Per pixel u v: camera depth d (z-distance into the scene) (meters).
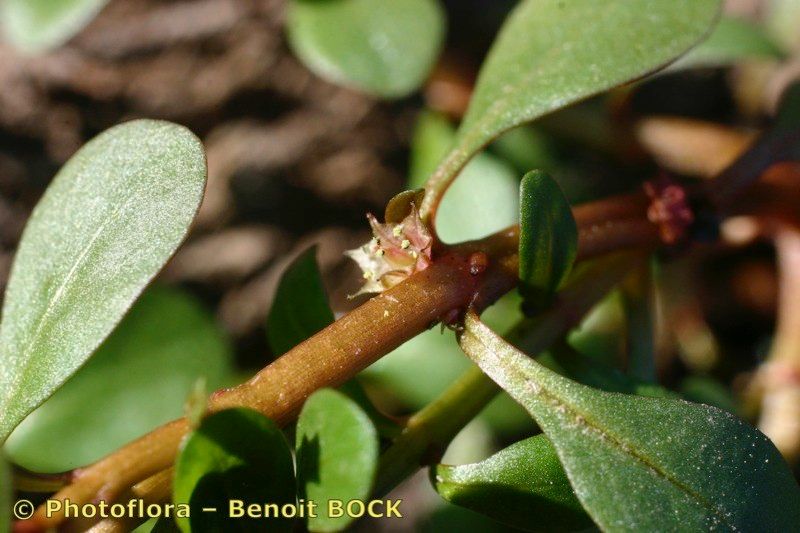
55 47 0.09
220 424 0.06
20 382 0.06
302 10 0.09
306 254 0.07
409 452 0.07
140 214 0.06
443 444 0.07
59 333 0.06
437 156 0.09
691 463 0.06
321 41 0.09
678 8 0.07
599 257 0.07
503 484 0.06
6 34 0.09
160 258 0.06
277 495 0.06
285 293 0.07
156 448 0.06
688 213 0.07
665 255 0.07
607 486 0.06
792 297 0.09
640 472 0.06
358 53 0.08
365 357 0.06
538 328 0.07
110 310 0.06
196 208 0.06
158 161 0.06
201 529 0.06
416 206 0.06
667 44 0.07
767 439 0.06
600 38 0.07
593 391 0.06
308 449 0.06
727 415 0.06
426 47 0.08
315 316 0.07
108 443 0.08
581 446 0.06
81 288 0.06
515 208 0.09
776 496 0.06
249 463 0.06
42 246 0.06
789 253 0.09
